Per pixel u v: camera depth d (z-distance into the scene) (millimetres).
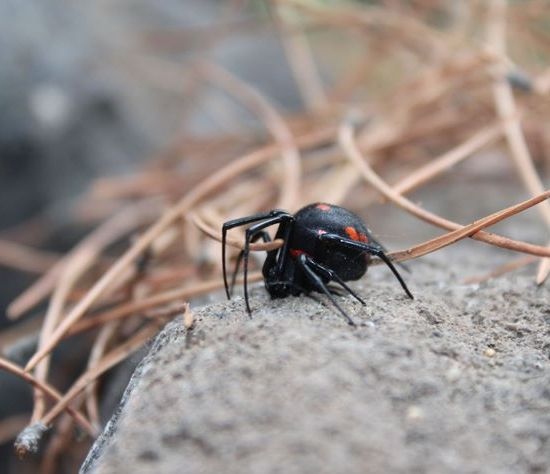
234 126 283
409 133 214
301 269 152
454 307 152
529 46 231
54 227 252
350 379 130
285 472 122
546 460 126
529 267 172
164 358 137
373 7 243
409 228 217
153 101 289
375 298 151
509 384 134
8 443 211
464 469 124
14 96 264
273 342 135
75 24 298
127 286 174
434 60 224
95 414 160
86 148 267
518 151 182
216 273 173
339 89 245
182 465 124
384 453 124
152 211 220
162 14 330
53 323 169
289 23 236
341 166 203
